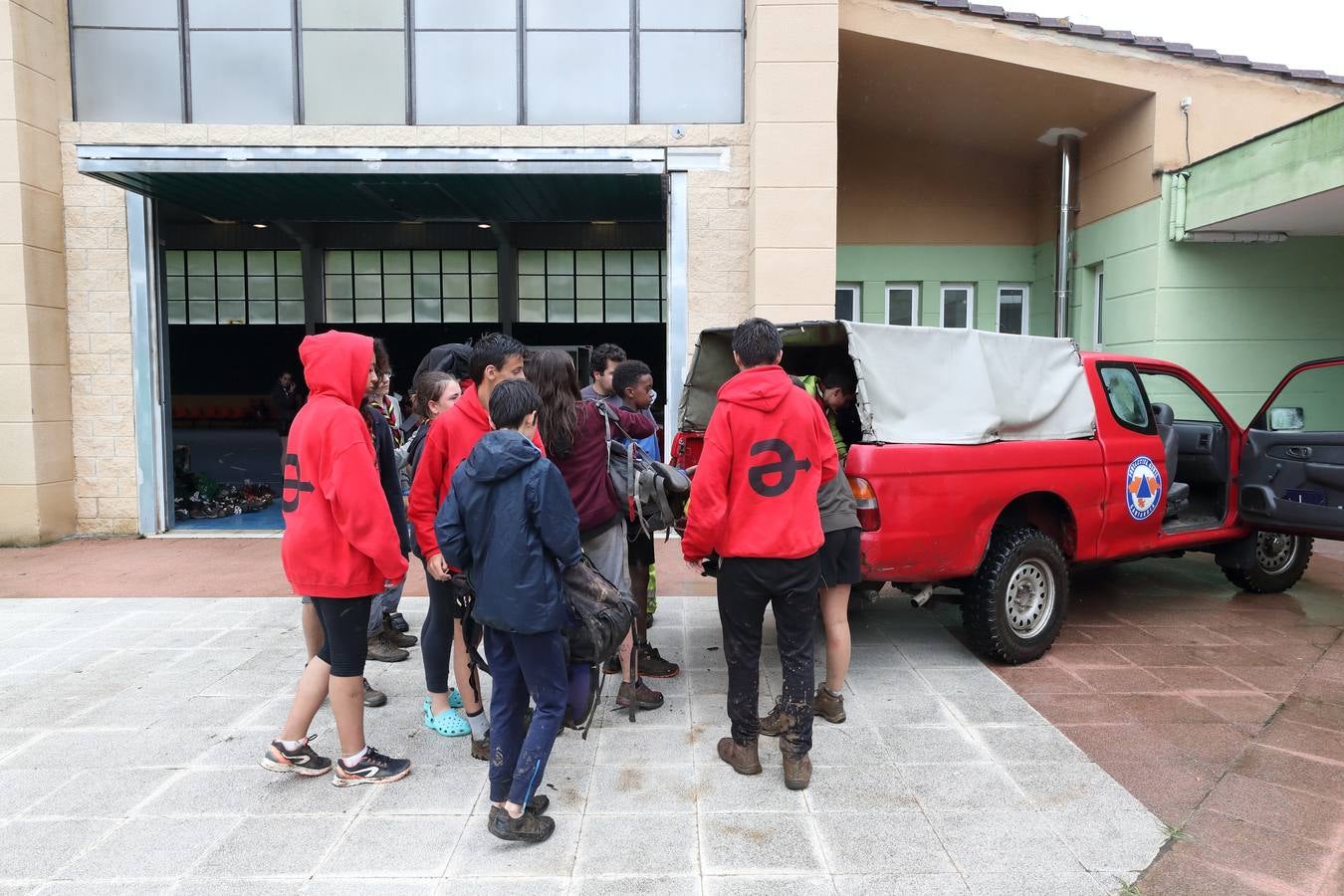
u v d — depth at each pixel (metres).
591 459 3.56
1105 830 2.88
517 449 2.77
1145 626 5.20
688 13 8.10
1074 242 9.79
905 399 4.15
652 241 14.77
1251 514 5.46
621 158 7.09
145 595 6.06
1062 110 8.92
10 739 3.65
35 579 6.53
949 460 4.11
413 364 15.68
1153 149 8.23
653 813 3.01
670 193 8.05
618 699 4.01
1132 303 8.62
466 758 3.49
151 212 8.13
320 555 3.04
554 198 9.04
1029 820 2.95
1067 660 4.59
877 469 3.91
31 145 7.53
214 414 22.14
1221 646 4.81
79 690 4.22
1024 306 10.62
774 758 3.46
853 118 9.93
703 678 4.38
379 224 14.91
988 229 10.43
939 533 4.08
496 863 2.70
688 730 3.72
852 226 10.42
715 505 3.10
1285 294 8.19
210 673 4.46
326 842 2.83
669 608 5.69
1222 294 8.20
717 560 4.44
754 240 7.62
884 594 6.11
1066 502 4.63
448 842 2.83
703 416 4.99
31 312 7.55
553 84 8.12
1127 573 6.66
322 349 3.12
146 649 4.85
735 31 8.11
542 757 2.79
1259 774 3.29
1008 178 10.40
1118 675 4.36
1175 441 5.79
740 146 8.00
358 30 8.03
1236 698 4.05
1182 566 6.93
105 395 8.08
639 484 3.60
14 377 7.52
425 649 3.66
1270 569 5.98
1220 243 8.15
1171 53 8.13
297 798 3.13
